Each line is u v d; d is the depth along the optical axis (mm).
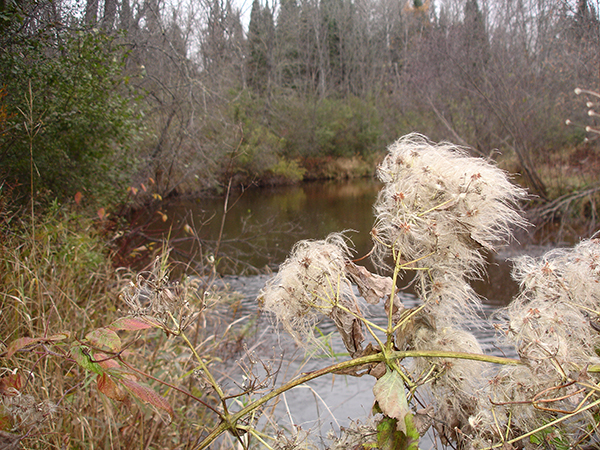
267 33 29844
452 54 13906
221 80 12328
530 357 779
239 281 7586
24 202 4762
